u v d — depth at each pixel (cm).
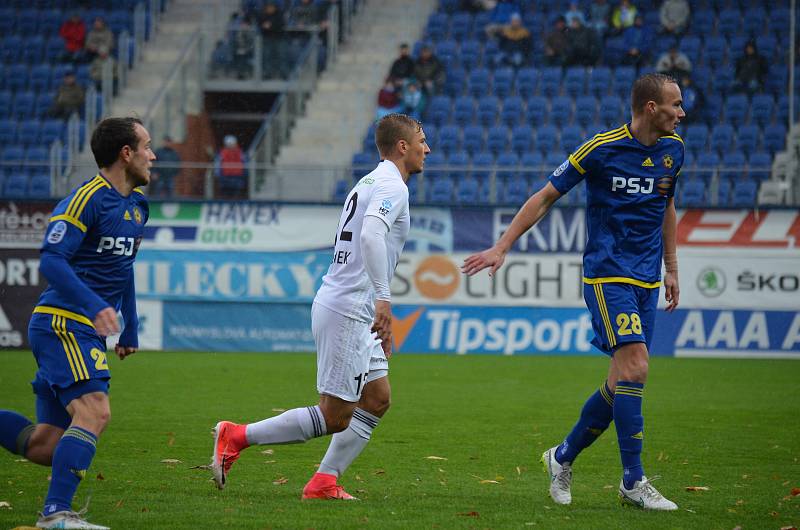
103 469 2450
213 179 6625
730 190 6788
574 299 5994
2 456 2628
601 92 8338
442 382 4681
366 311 2022
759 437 3111
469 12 9450
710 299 5934
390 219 1952
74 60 8925
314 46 8838
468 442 2975
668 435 3152
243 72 8831
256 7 9481
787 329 5878
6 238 6009
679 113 2042
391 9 9650
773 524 1830
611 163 2056
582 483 2336
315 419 2005
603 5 8750
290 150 8094
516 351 6028
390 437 3075
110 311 1641
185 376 4806
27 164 6388
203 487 2208
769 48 8475
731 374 5103
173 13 9662
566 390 4384
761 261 5891
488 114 8219
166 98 8062
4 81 8831
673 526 1800
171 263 6131
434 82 8306
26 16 9581
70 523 1672
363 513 1900
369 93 8762
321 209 6094
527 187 6994
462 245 6056
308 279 6088
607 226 2081
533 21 9162
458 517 1866
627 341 2002
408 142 2075
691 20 8812
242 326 6128
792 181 6700
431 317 6091
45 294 1786
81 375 1730
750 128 7719
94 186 1761
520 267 6028
